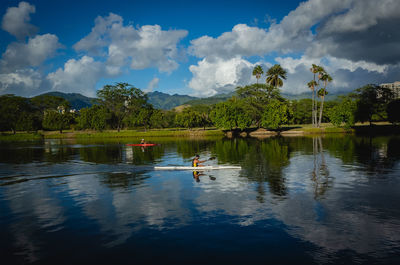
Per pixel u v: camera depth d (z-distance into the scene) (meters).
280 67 96.12
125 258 8.26
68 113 127.75
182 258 8.20
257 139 62.69
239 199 14.09
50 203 14.12
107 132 105.25
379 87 94.50
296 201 13.57
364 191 15.27
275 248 8.71
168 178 19.94
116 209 12.90
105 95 121.94
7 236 10.04
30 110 136.38
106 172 22.97
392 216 11.38
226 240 9.34
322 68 83.50
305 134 75.06
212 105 152.00
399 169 21.52
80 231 10.36
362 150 34.47
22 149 48.94
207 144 51.91
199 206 13.06
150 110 109.12
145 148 46.91
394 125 78.94
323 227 10.30
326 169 22.22
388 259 7.97
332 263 7.79
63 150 45.72
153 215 11.96
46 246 9.18
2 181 19.92
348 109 74.81
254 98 98.62
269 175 20.19
